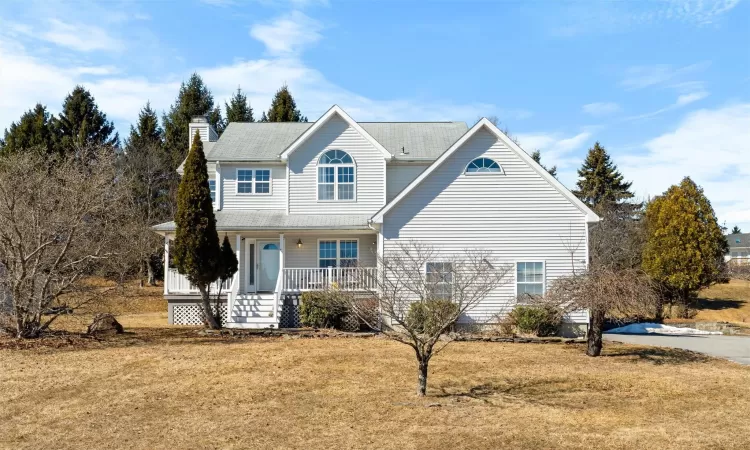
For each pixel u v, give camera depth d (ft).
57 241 64.54
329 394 41.75
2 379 46.06
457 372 49.16
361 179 85.30
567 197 73.05
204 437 32.78
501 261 72.49
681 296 113.91
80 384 44.65
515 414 37.06
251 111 180.04
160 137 166.71
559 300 58.18
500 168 73.46
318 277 79.56
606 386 44.80
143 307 106.73
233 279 78.74
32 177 64.18
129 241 94.38
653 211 119.65
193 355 55.62
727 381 46.88
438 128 98.22
